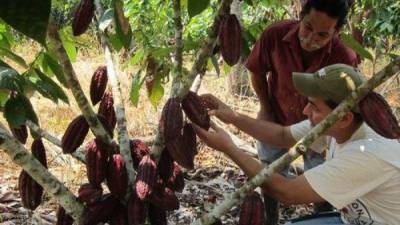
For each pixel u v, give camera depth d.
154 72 2.93
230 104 6.82
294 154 1.86
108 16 2.19
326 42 2.91
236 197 1.95
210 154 5.48
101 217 2.11
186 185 4.74
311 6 2.80
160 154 2.14
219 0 2.20
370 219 2.44
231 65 1.98
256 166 2.32
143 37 3.07
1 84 1.70
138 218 2.07
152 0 5.80
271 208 3.66
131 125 5.99
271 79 3.48
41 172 1.97
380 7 4.83
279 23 3.30
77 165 4.84
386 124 1.72
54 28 1.86
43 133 2.15
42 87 2.06
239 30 1.97
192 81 2.04
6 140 1.85
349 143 2.37
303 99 3.30
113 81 2.31
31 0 0.91
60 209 2.26
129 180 2.21
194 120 2.07
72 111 6.39
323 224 2.68
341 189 2.32
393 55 2.52
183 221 3.98
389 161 2.28
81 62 8.62
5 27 2.49
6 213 3.90
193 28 6.16
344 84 2.22
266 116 3.63
